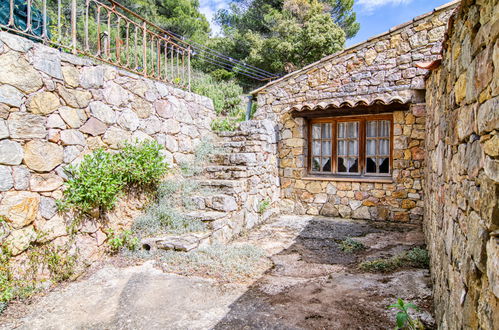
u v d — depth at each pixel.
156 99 4.91
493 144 1.08
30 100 3.06
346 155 6.54
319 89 6.67
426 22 5.65
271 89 7.19
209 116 6.57
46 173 3.18
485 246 1.16
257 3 21.31
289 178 6.92
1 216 2.75
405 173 5.79
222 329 2.36
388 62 5.98
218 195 4.72
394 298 2.78
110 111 4.06
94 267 3.51
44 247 3.08
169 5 21.25
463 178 1.63
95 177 3.46
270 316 2.53
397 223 5.79
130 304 2.74
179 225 4.22
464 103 1.62
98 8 3.98
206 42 19.98
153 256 3.77
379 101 5.72
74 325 2.43
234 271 3.43
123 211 4.09
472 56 1.44
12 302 2.73
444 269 2.15
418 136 5.66
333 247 4.43
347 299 2.80
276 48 16.70
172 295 2.89
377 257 3.95
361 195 6.19
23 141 2.97
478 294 1.24
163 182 4.82
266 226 5.65
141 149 4.20
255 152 5.81
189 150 5.74
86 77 3.73
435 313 2.42
